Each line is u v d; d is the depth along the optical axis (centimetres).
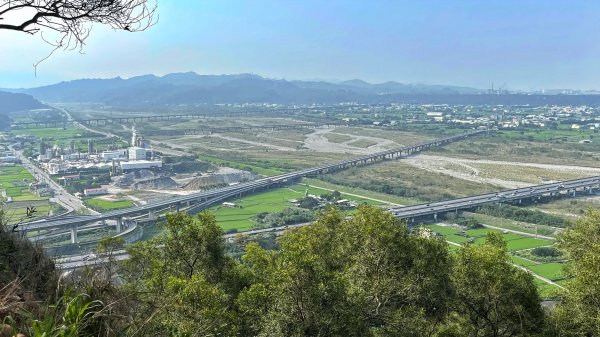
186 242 2881
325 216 3634
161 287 2477
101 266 1184
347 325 2431
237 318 2430
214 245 2942
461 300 3077
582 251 3538
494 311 3120
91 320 913
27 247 1354
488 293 2966
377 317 2867
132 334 949
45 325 802
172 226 2909
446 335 3030
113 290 1082
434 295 3045
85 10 1036
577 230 3728
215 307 2086
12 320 802
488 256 3011
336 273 2692
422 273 3034
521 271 3244
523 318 3044
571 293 2958
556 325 2962
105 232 10488
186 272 2870
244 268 3123
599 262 2884
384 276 2997
